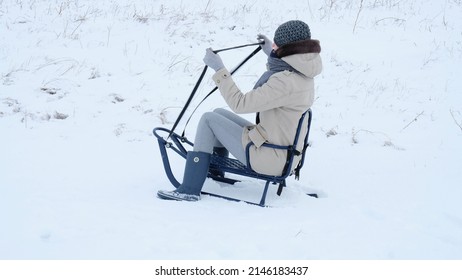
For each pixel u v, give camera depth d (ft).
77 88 22.08
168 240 11.18
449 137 19.51
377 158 17.63
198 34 29.48
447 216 13.46
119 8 32.71
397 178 16.07
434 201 14.43
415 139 19.36
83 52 25.80
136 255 10.53
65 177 14.70
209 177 15.28
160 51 26.76
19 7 31.24
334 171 16.49
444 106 22.26
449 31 31.12
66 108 20.15
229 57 26.81
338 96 23.18
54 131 18.19
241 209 13.06
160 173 15.49
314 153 17.89
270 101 12.28
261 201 13.41
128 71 24.23
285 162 13.03
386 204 14.11
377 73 25.72
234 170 13.69
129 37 28.14
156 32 29.14
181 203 13.23
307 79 12.66
